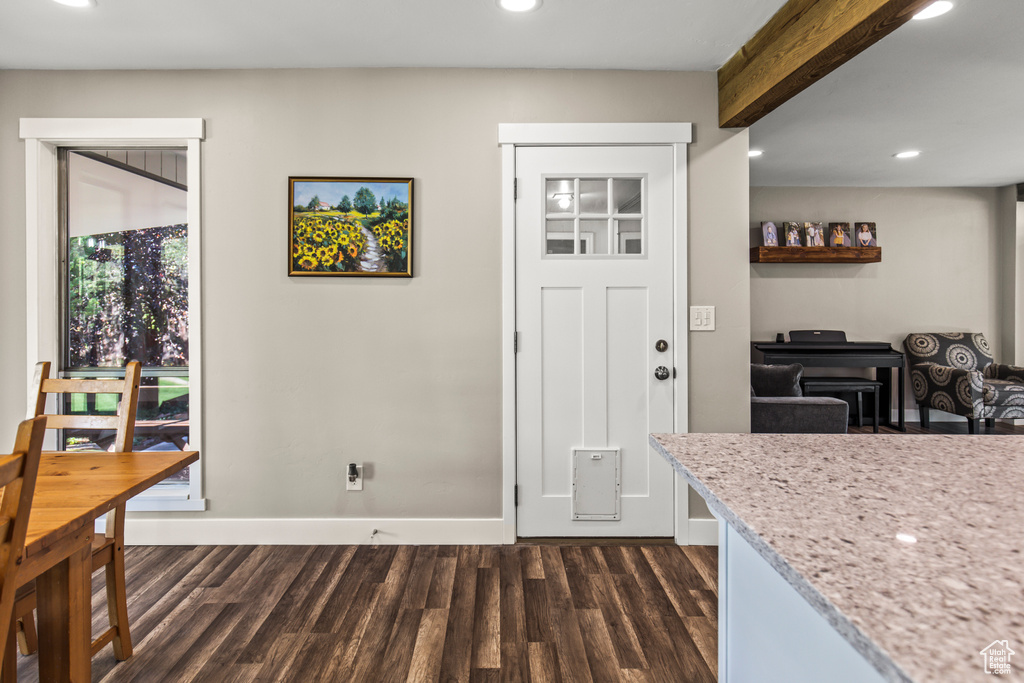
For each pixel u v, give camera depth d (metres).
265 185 2.49
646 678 1.58
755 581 0.89
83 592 1.29
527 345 2.54
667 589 2.11
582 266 2.55
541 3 2.00
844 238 4.99
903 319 5.08
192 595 2.04
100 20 2.08
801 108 3.11
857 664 0.62
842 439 1.17
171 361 2.64
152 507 2.49
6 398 2.47
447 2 1.99
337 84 2.49
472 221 2.52
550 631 1.82
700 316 2.55
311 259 2.49
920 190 5.06
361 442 2.53
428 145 2.51
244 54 2.36
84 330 2.61
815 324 5.07
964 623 0.46
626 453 2.57
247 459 2.51
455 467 2.55
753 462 0.99
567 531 2.58
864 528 0.68
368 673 1.60
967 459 1.01
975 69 2.61
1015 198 4.90
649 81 2.52
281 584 2.13
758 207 5.09
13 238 2.46
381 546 2.51
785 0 1.97
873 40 1.71
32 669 1.60
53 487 1.29
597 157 2.54
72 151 2.60
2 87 2.45
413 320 2.53
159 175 2.60
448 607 1.97
